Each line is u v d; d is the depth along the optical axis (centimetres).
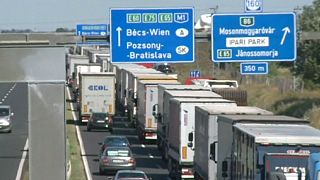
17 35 8694
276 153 5897
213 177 8869
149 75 18025
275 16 10256
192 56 10269
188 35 10269
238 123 7381
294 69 19038
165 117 13012
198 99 11069
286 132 6394
